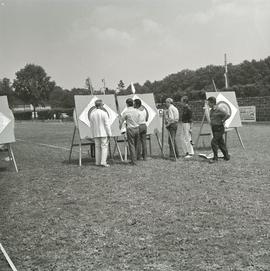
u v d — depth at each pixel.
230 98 17.16
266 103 33.91
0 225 7.33
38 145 22.97
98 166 13.59
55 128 43.41
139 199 8.80
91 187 10.27
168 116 14.41
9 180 11.68
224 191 9.18
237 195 8.77
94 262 5.52
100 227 7.00
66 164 14.51
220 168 12.14
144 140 14.42
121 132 14.45
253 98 34.94
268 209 7.64
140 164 13.62
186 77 77.25
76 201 8.90
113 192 9.59
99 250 5.94
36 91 93.94
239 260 5.36
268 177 10.61
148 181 10.66
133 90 15.79
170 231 6.60
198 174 11.34
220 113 13.16
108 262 5.50
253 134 23.81
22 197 9.49
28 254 5.90
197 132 28.02
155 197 8.91
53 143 24.02
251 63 66.19
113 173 12.10
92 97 14.57
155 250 5.82
